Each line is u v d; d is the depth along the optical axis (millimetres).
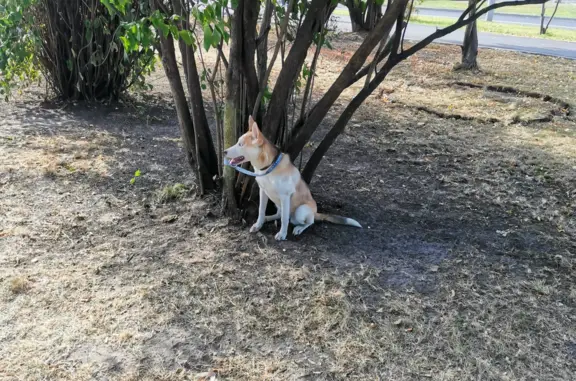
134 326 3090
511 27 20422
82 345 2918
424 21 21141
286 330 3119
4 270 3527
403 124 7430
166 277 3566
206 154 4602
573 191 5297
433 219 4613
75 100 7562
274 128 4094
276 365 2848
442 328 3191
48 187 4801
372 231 4340
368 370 2848
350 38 14883
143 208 4512
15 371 2705
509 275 3795
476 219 4652
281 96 3975
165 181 5051
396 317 3277
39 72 8562
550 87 9742
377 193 5109
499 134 7148
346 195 5020
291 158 4301
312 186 5168
